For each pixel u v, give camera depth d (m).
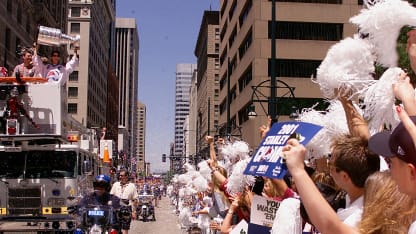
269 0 48.62
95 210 9.32
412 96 2.97
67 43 14.96
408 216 2.72
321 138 3.71
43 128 13.70
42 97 13.77
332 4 48.88
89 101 109.75
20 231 13.46
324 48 48.50
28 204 13.59
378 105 3.28
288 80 47.78
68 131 14.98
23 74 14.44
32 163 13.74
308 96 47.72
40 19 61.84
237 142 7.95
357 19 3.43
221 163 9.34
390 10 3.27
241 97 55.09
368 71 3.43
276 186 4.59
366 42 3.43
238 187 5.95
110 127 147.12
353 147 3.18
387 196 2.77
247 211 5.96
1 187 13.61
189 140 164.50
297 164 2.80
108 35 149.75
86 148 15.87
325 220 2.67
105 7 137.50
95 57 118.50
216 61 107.31
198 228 11.75
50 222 13.43
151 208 33.00
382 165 3.52
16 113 13.35
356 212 3.10
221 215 8.31
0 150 13.73
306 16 48.53
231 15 67.50
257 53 48.12
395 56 3.40
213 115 105.19
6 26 47.62
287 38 48.66
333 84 3.42
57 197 13.63
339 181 3.24
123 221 9.85
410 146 2.35
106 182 9.62
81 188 14.21
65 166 13.71
